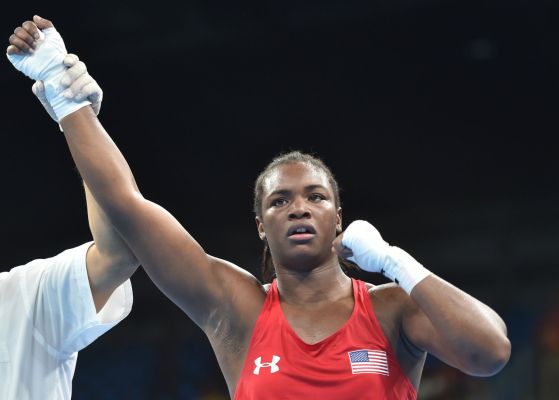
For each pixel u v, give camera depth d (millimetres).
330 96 15211
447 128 15570
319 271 4094
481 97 15039
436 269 16109
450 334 3703
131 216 3928
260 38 14141
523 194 16047
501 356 3711
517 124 15414
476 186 16203
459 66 14531
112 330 16812
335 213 4180
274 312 3965
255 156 16312
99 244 4059
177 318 16578
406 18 13633
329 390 3693
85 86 4027
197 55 14578
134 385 16188
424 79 14781
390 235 16578
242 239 17109
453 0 13219
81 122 4008
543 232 15727
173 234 4008
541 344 14500
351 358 3758
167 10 13641
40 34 4090
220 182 16750
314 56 14453
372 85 14953
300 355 3773
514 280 15555
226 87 15172
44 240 17953
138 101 15477
